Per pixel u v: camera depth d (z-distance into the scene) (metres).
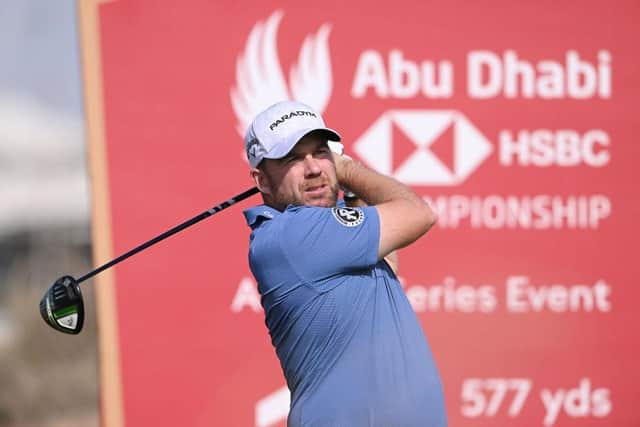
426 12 20.09
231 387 19.94
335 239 12.15
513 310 20.23
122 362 19.78
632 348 20.28
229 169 19.92
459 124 20.14
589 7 20.22
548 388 20.27
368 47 20.05
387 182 12.98
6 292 34.16
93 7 19.67
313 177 12.66
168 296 19.86
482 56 20.16
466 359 20.20
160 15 19.80
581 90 20.27
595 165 20.31
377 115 20.06
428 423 12.26
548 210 20.27
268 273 12.40
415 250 20.17
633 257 20.31
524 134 20.22
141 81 19.77
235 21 19.91
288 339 12.58
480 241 20.22
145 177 19.81
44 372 30.61
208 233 19.92
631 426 20.27
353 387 12.13
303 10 19.98
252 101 19.92
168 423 19.83
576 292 20.28
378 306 12.35
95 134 19.70
